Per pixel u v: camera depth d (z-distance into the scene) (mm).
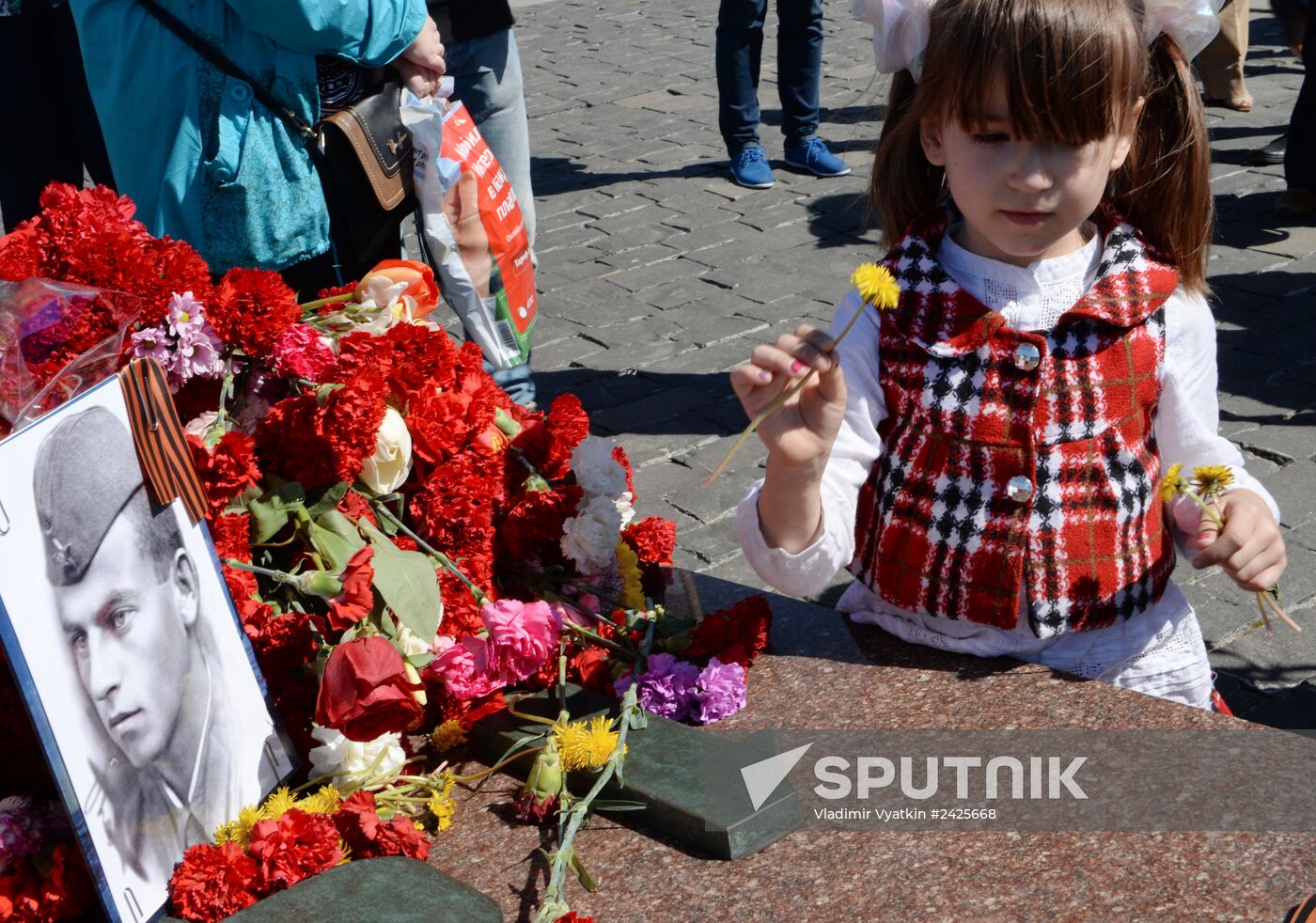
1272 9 4902
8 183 3268
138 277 1460
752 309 4684
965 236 1622
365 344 1564
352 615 1359
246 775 1331
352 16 2361
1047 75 1380
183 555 1305
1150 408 1591
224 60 2352
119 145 2414
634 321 4656
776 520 1479
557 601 1697
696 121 6891
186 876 1209
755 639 1631
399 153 2553
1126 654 1633
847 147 6230
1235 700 2652
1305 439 3545
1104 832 1326
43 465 1165
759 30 5785
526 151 3643
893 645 1676
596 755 1393
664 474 3654
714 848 1340
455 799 1463
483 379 1732
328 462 1455
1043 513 1555
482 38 3434
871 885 1285
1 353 1378
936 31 1498
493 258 2789
